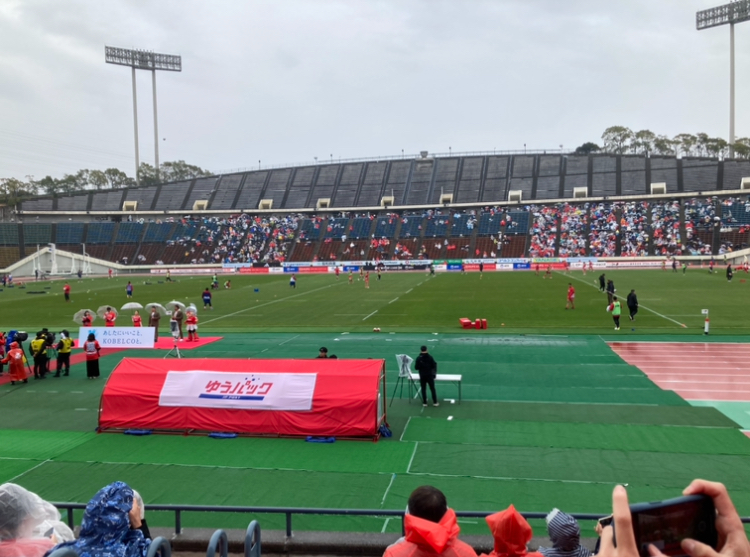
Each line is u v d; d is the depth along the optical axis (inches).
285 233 4229.8
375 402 595.8
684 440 574.6
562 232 3799.2
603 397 736.3
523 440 584.1
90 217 4650.6
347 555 356.8
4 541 170.1
